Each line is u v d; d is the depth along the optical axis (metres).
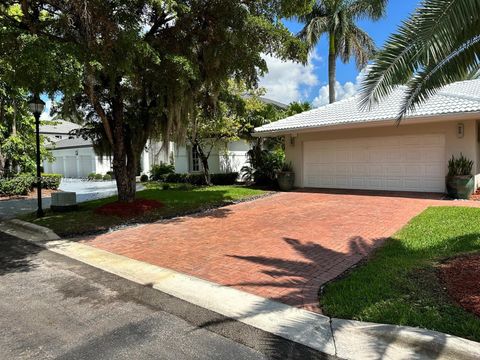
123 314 4.19
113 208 10.45
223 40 8.89
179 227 8.92
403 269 4.99
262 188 17.05
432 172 12.90
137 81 9.66
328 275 5.20
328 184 15.69
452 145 12.36
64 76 6.47
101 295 4.79
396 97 14.36
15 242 8.07
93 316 4.15
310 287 4.78
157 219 10.11
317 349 3.32
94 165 31.11
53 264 6.28
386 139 13.92
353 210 10.18
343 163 15.16
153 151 24.19
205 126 17.42
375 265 5.27
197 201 12.61
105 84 9.59
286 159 16.94
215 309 4.26
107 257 6.60
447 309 3.73
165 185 18.30
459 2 4.14
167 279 5.31
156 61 7.79
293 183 16.39
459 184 11.44
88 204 12.68
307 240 7.18
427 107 12.27
